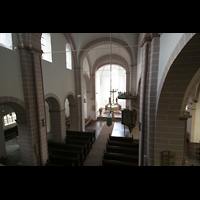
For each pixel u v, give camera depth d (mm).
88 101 19656
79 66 11930
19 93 6379
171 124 5105
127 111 10094
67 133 11672
